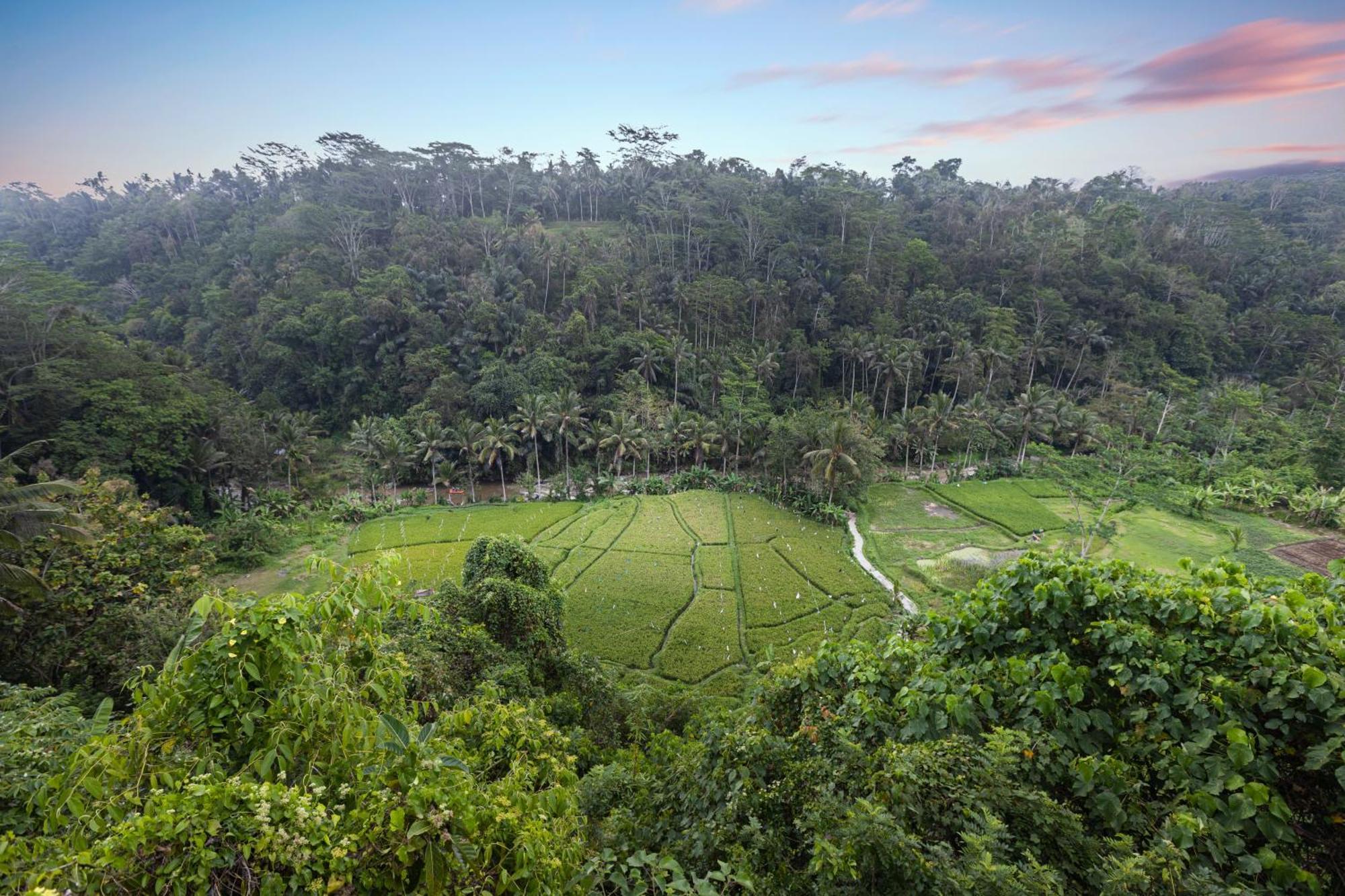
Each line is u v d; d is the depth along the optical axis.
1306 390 61.09
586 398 59.56
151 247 85.12
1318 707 4.48
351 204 79.12
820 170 88.19
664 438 52.12
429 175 85.31
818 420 46.62
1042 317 68.31
